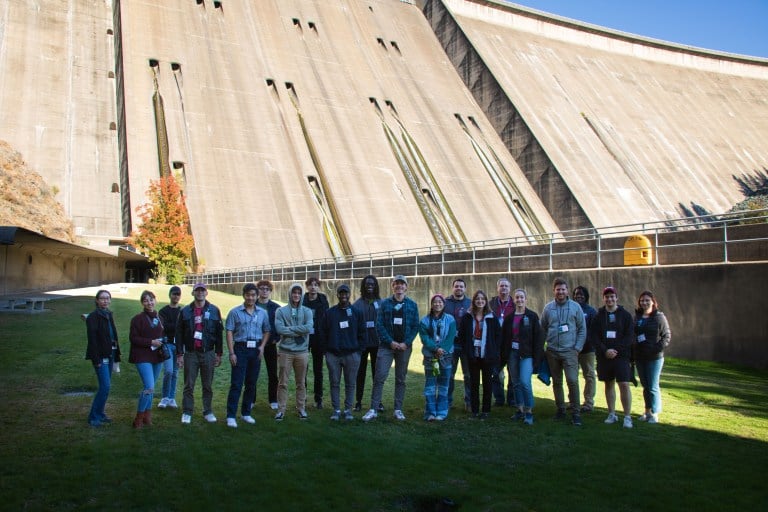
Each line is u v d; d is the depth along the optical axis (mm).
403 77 87875
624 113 98562
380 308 11203
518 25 108562
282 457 8609
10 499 6848
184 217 54500
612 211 75562
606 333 10852
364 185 69500
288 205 64375
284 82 77375
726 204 88375
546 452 9117
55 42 69438
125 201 57656
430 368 11047
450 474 8094
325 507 6930
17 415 10141
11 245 29188
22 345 15664
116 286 36312
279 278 43156
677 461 8688
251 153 67438
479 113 87438
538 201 77500
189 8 80625
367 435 9891
